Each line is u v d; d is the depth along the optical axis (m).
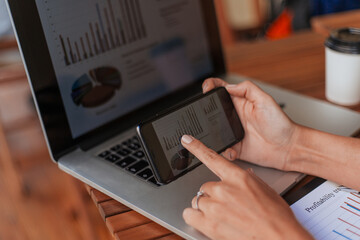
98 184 0.62
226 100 0.67
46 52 0.65
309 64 1.03
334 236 0.51
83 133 0.72
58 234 1.55
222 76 0.96
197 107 0.63
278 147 0.65
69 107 0.69
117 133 0.75
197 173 0.63
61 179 1.82
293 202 0.57
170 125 0.59
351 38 0.82
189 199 0.58
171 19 0.85
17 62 1.32
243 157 0.68
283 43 1.17
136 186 0.61
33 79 0.64
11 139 2.04
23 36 0.62
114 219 0.58
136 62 0.79
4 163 1.83
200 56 0.92
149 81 0.82
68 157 0.69
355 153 0.61
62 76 0.68
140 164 0.66
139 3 0.79
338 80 0.84
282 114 0.64
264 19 1.92
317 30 1.21
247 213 0.49
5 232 1.59
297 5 1.77
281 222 0.48
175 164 0.59
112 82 0.76
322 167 0.62
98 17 0.72
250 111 0.66
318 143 0.63
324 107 0.82
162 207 0.57
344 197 0.58
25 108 1.94
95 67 0.72
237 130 0.66
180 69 0.88
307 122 0.76
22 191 1.78
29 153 1.97
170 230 0.55
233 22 1.79
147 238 0.54
